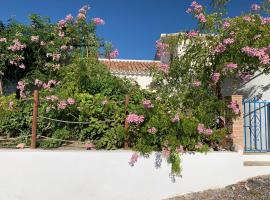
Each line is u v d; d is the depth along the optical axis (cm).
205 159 518
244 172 536
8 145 532
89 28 806
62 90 574
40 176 478
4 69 784
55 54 788
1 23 812
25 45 777
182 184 508
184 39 713
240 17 668
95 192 488
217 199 485
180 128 512
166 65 715
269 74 723
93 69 654
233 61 641
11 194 471
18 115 548
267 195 488
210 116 545
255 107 659
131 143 523
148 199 497
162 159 504
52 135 536
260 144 653
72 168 485
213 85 664
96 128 531
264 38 630
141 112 510
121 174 495
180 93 620
